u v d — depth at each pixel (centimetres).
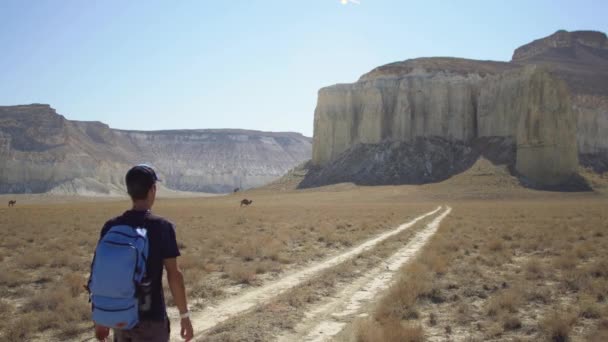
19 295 1475
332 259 2233
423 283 1524
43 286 1591
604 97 16988
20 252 2386
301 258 2200
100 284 516
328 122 15650
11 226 3603
